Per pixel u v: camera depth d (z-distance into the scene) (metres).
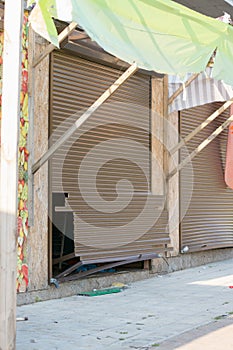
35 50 6.94
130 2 5.02
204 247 10.63
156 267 9.37
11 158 4.15
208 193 10.91
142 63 5.36
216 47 6.15
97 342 5.07
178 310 6.57
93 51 7.75
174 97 9.61
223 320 6.02
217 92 9.42
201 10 8.85
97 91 8.06
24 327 5.65
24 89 6.79
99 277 8.06
